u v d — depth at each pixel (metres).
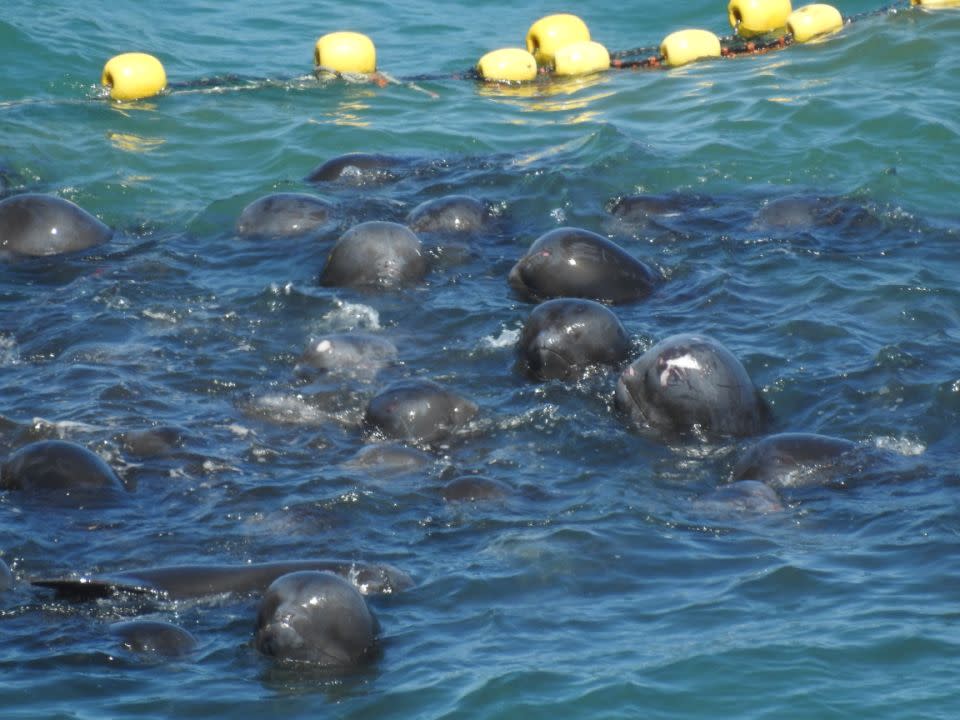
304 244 45.69
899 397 35.00
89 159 52.94
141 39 67.88
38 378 36.84
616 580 26.91
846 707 22.25
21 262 44.66
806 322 38.72
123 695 23.48
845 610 25.28
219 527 29.61
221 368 37.44
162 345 38.72
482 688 23.19
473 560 27.83
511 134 54.97
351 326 39.88
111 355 38.09
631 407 34.56
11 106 57.59
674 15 73.06
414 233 44.31
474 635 25.08
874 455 32.00
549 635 24.92
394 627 25.47
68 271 43.94
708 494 30.52
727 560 27.53
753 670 23.34
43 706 23.14
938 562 27.03
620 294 40.97
